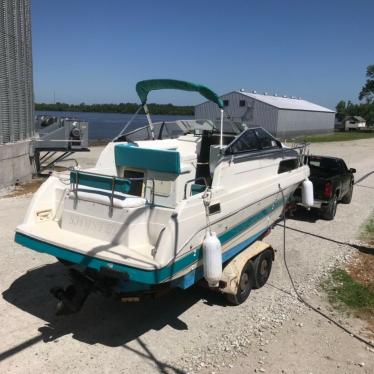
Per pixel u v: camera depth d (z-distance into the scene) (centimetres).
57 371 429
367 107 10194
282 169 741
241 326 534
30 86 1496
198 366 449
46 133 1620
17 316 530
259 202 636
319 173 1141
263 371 446
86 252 456
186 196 532
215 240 487
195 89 634
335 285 667
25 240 509
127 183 491
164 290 473
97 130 6203
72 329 508
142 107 727
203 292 623
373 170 2034
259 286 646
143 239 478
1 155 1226
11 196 1161
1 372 423
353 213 1155
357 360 475
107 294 476
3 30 1221
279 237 911
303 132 5269
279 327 536
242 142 598
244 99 4800
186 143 743
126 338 496
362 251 837
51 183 559
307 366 459
